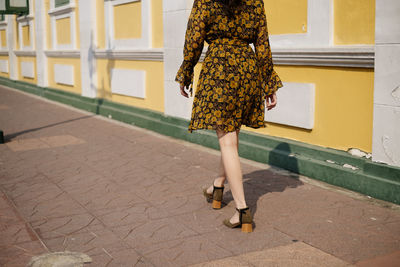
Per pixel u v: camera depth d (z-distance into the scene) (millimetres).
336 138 4434
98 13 9188
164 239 3100
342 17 4309
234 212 3609
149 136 6906
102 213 3629
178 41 6457
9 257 2846
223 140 3248
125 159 5465
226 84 3102
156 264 2730
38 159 5547
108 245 3014
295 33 4844
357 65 4105
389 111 3738
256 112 3312
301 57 4605
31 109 10320
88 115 9234
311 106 4625
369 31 4059
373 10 4004
